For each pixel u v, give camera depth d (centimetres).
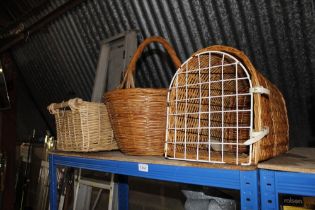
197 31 164
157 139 115
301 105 146
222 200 124
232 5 146
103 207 264
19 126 391
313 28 130
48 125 347
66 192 257
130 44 179
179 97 103
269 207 78
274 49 144
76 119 134
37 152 356
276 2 133
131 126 114
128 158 110
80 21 224
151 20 181
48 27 253
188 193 134
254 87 81
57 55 267
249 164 80
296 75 143
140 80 209
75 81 267
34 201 341
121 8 192
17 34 268
